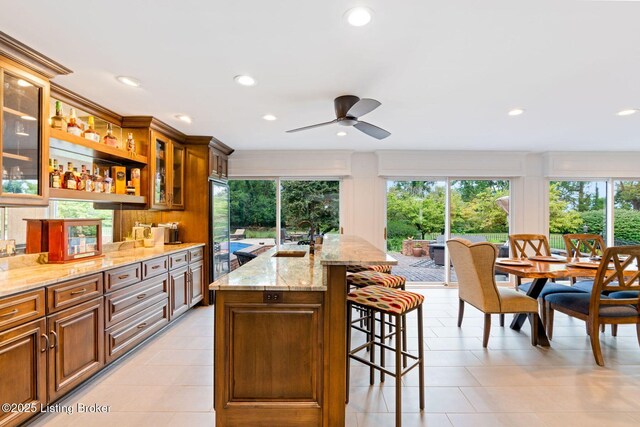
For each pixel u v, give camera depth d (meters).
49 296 1.79
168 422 1.77
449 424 1.77
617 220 4.86
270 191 4.90
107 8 1.43
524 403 1.95
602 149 4.56
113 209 3.22
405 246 4.95
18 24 1.55
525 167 4.79
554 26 1.57
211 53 1.86
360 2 1.40
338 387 1.68
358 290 2.06
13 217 2.26
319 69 2.06
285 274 1.91
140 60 1.94
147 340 2.88
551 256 3.54
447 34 1.65
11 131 1.82
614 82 2.25
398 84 2.29
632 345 2.79
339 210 4.89
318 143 4.25
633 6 1.41
